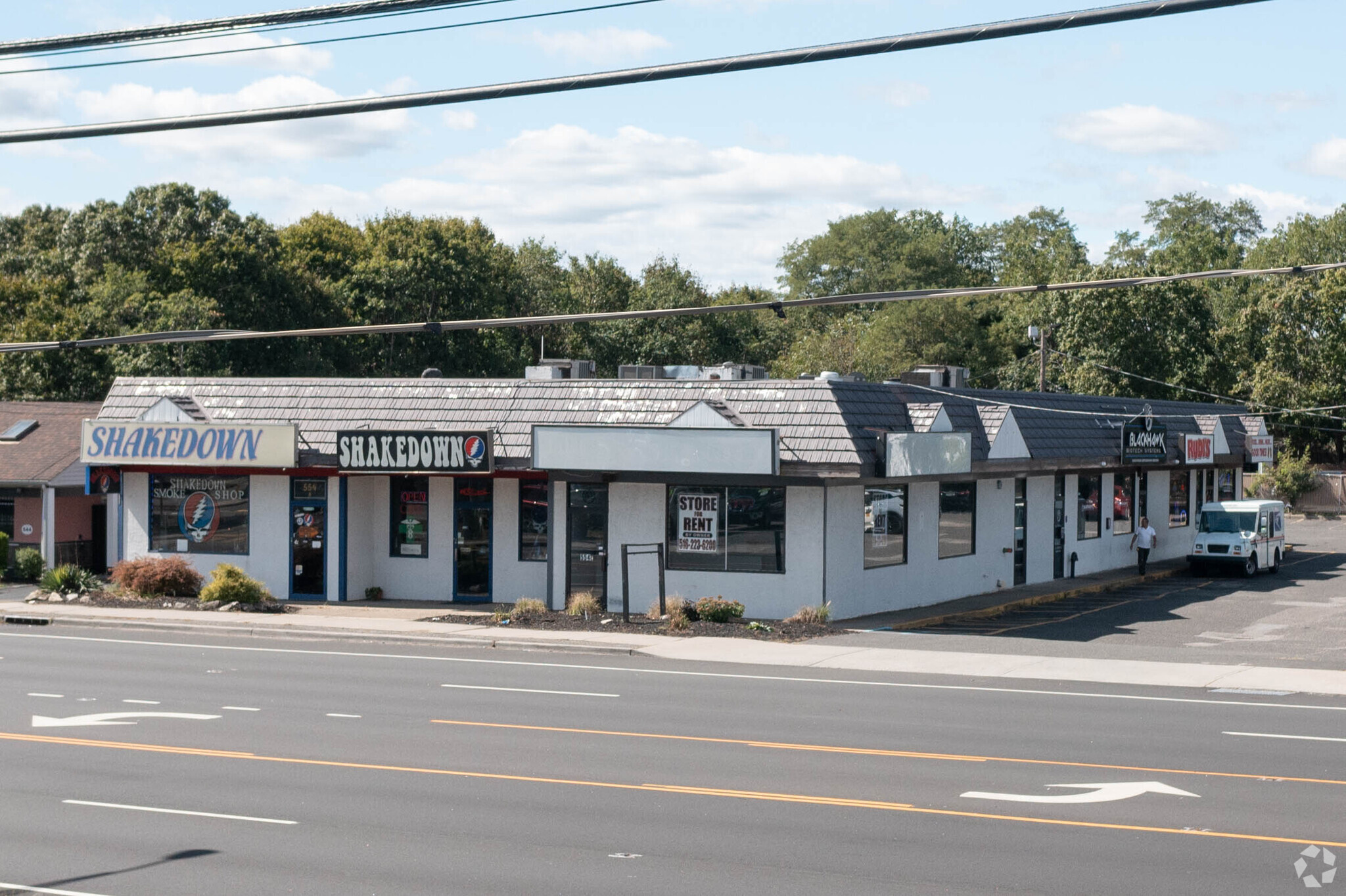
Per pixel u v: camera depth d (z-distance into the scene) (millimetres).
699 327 83625
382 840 11383
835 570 28578
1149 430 41094
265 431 32094
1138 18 9422
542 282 83000
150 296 59062
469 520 32688
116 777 13812
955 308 81250
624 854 10914
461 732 16391
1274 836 11484
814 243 103188
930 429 30188
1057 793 13117
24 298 60000
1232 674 21484
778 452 27625
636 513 29719
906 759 14727
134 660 23406
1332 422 72000
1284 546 44125
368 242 77188
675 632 26375
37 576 37125
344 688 20109
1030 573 37531
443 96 11523
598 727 16719
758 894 9797
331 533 32781
